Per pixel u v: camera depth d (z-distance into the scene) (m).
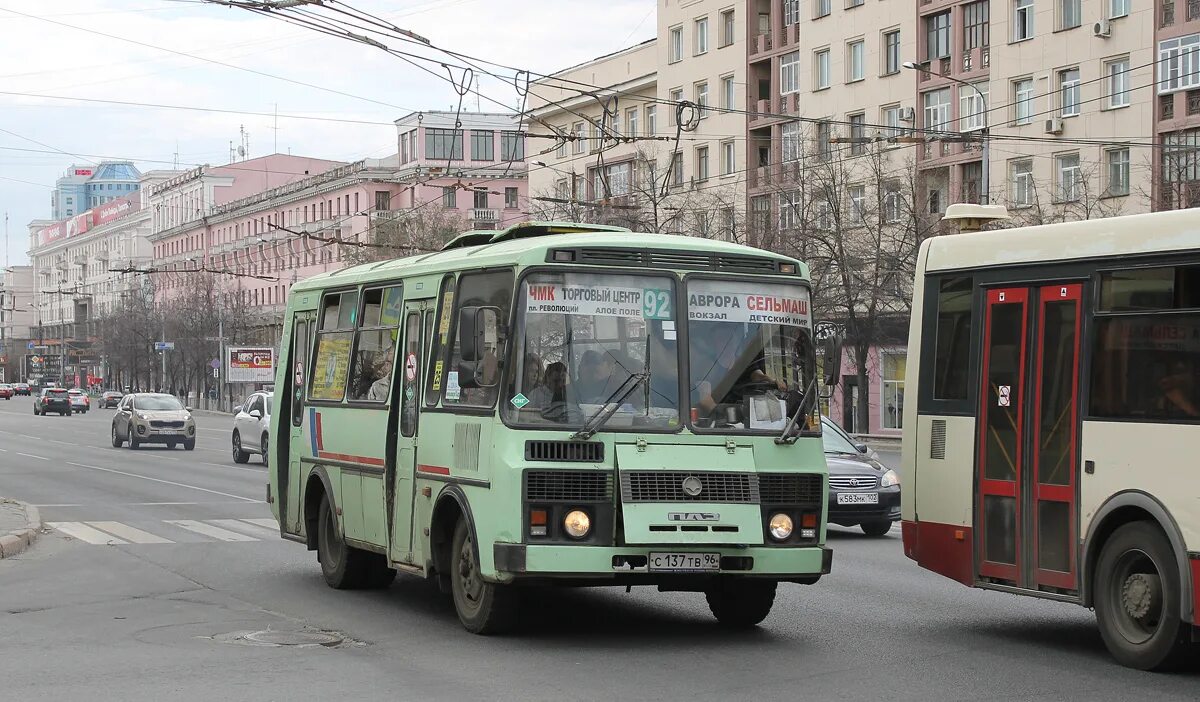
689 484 10.20
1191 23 43.41
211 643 10.52
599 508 10.09
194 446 48.75
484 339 10.65
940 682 9.05
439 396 11.41
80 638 10.76
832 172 50.91
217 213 119.75
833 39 58.34
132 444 46.75
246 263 114.31
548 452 10.10
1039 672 9.46
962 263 11.59
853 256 49.03
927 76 53.31
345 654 10.03
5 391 139.75
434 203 86.25
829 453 19.67
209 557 16.67
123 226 149.75
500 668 9.46
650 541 10.00
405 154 97.12
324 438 13.99
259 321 103.12
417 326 12.07
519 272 10.39
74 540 18.67
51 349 173.88
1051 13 47.81
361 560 13.63
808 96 59.81
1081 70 46.84
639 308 10.52
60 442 52.78
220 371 99.44
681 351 10.52
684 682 8.98
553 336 10.34
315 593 13.50
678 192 63.56
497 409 10.27
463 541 10.99
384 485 12.39
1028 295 10.85
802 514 10.58
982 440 11.17
